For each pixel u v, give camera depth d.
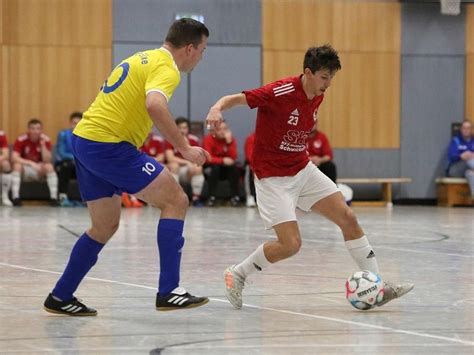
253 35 20.20
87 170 5.58
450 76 20.88
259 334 5.09
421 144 20.86
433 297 6.58
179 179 19.33
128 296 6.55
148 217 15.55
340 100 20.55
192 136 19.09
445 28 20.83
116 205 5.70
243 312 5.88
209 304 6.23
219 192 19.58
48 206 18.67
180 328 5.28
